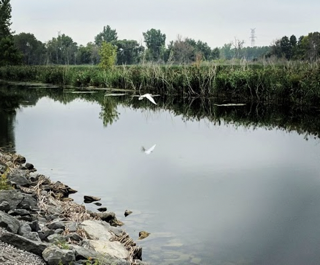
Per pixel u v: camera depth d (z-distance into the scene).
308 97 28.94
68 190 10.84
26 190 9.48
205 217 9.23
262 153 15.70
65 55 112.19
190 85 38.94
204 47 90.75
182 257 7.33
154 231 8.45
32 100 36.09
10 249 5.87
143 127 22.17
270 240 8.05
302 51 71.50
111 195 10.67
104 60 60.22
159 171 13.01
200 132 20.70
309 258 7.37
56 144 16.92
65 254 5.89
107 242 7.37
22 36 118.62
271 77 32.22
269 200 10.34
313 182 11.85
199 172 12.94
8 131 19.92
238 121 24.48
